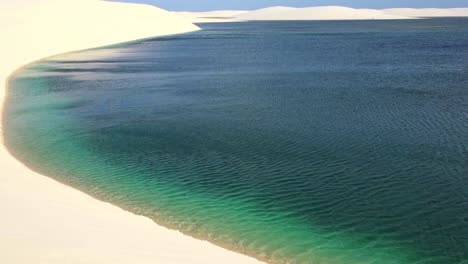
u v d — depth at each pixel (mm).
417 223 12484
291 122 23250
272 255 10773
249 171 16656
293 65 47938
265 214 13141
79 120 24922
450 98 28188
